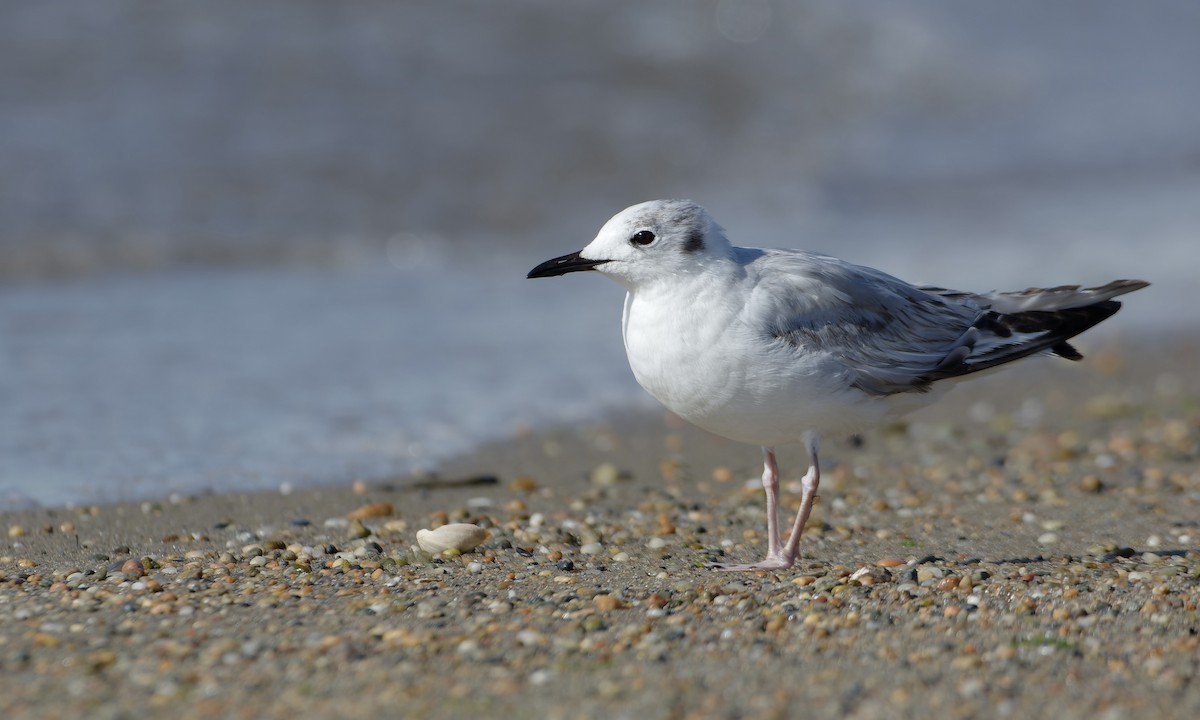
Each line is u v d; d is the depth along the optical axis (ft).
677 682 22.54
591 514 35.96
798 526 30.55
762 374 28.76
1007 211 75.82
